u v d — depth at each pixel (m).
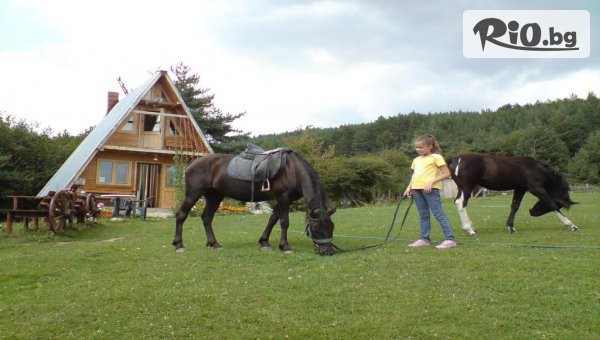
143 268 7.42
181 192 21.81
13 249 9.82
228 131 44.03
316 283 6.12
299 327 4.85
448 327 4.70
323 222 7.79
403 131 111.50
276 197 8.48
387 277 6.27
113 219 17.23
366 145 108.19
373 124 115.12
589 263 6.50
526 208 17.56
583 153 60.78
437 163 8.19
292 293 5.80
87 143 25.39
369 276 6.34
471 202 22.52
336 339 4.59
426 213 8.41
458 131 103.69
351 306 5.31
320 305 5.39
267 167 8.31
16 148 28.69
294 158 8.30
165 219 18.11
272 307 5.37
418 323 4.81
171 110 25.94
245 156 8.73
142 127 25.02
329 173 32.56
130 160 24.73
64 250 9.39
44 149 30.84
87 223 14.23
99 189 23.94
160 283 6.40
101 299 5.84
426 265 6.74
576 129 78.38
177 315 5.26
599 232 9.50
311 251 8.36
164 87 25.33
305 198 8.01
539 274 6.09
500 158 10.16
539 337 4.43
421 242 8.36
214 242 9.08
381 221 13.98
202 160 9.02
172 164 25.66
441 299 5.38
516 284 5.74
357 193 35.66
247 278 6.48
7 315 5.46
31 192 29.58
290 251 8.22
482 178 10.08
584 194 29.80
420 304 5.27
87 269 7.58
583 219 12.30
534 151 63.47
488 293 5.50
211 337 4.73
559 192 10.45
